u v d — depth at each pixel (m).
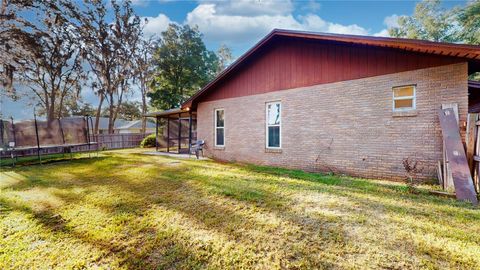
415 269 1.86
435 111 4.70
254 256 2.10
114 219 3.05
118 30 20.39
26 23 14.88
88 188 4.74
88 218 3.11
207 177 5.57
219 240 2.42
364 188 4.41
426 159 4.77
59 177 6.01
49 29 16.22
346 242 2.30
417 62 4.94
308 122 6.70
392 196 3.86
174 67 26.03
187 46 26.45
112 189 4.61
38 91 19.53
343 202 3.54
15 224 2.95
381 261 1.97
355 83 5.82
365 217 2.93
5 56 14.23
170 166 7.47
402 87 5.15
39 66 16.72
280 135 7.39
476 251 2.09
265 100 7.78
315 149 6.54
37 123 9.17
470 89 7.09
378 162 5.41
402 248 2.17
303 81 6.83
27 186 5.04
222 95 9.19
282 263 1.99
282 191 4.21
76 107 30.17
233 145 8.77
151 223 2.90
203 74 27.86
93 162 8.81
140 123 32.94
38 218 3.14
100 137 16.59
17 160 9.89
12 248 2.33
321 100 6.44
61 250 2.29
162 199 3.87
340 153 6.06
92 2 18.44
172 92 26.06
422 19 19.83
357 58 5.81
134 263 2.05
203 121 9.98
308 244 2.29
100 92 20.52
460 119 4.40
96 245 2.39
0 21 13.71
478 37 15.13
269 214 3.11
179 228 2.74
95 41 18.84
